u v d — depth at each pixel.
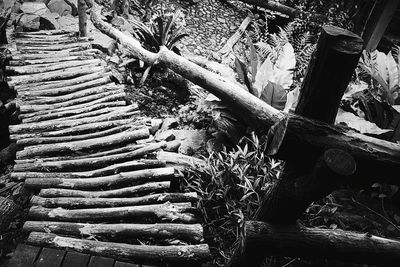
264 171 3.25
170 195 2.99
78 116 3.81
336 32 1.43
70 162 3.21
